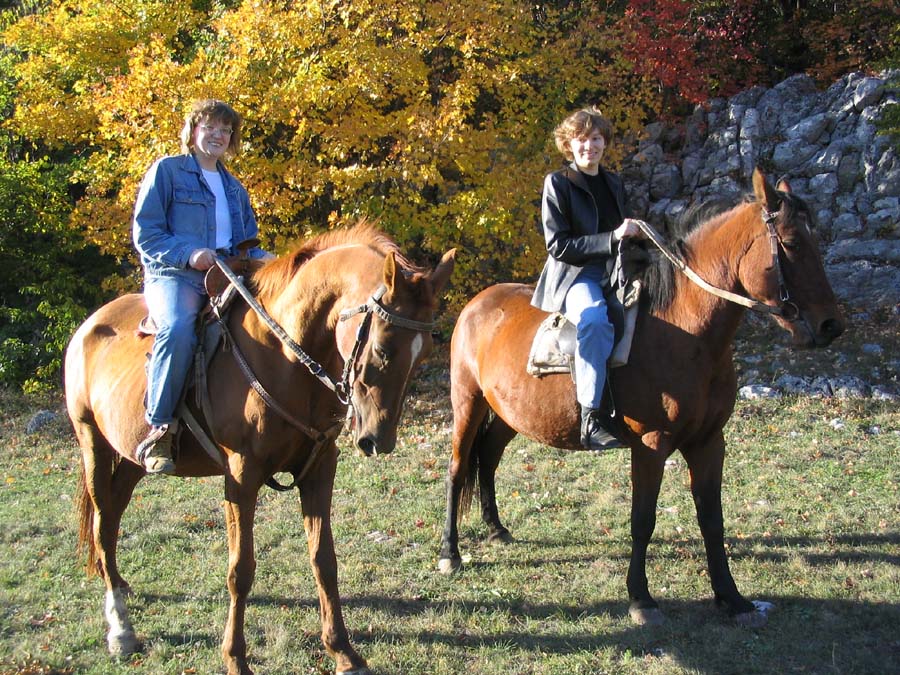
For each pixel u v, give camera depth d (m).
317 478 3.60
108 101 8.73
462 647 3.88
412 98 9.17
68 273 11.30
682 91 12.62
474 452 5.20
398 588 4.59
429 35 9.01
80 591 4.61
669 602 4.29
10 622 4.20
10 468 7.45
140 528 5.62
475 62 9.37
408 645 3.87
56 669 3.73
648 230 3.91
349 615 4.23
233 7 11.30
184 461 3.73
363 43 8.65
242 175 8.56
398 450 7.50
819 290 3.68
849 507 5.59
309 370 3.31
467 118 10.28
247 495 3.40
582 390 3.91
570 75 10.27
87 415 4.11
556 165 9.71
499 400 4.61
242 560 3.41
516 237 9.43
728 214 3.94
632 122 10.77
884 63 11.25
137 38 10.83
